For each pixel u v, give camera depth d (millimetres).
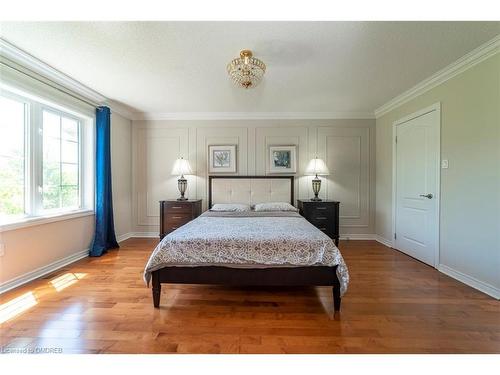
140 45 2137
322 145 4281
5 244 2254
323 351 1482
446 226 2697
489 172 2199
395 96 3459
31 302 2055
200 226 2578
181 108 4051
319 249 1983
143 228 4449
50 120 2893
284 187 4227
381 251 3566
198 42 2084
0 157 2324
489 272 2205
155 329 1698
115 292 2250
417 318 1829
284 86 3076
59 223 2877
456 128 2551
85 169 3434
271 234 2146
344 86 3082
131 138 4402
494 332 1657
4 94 2357
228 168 4312
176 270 2018
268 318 1842
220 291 2312
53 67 2559
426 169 3016
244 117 4293
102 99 3525
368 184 4270
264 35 1981
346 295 2203
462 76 2467
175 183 4398
